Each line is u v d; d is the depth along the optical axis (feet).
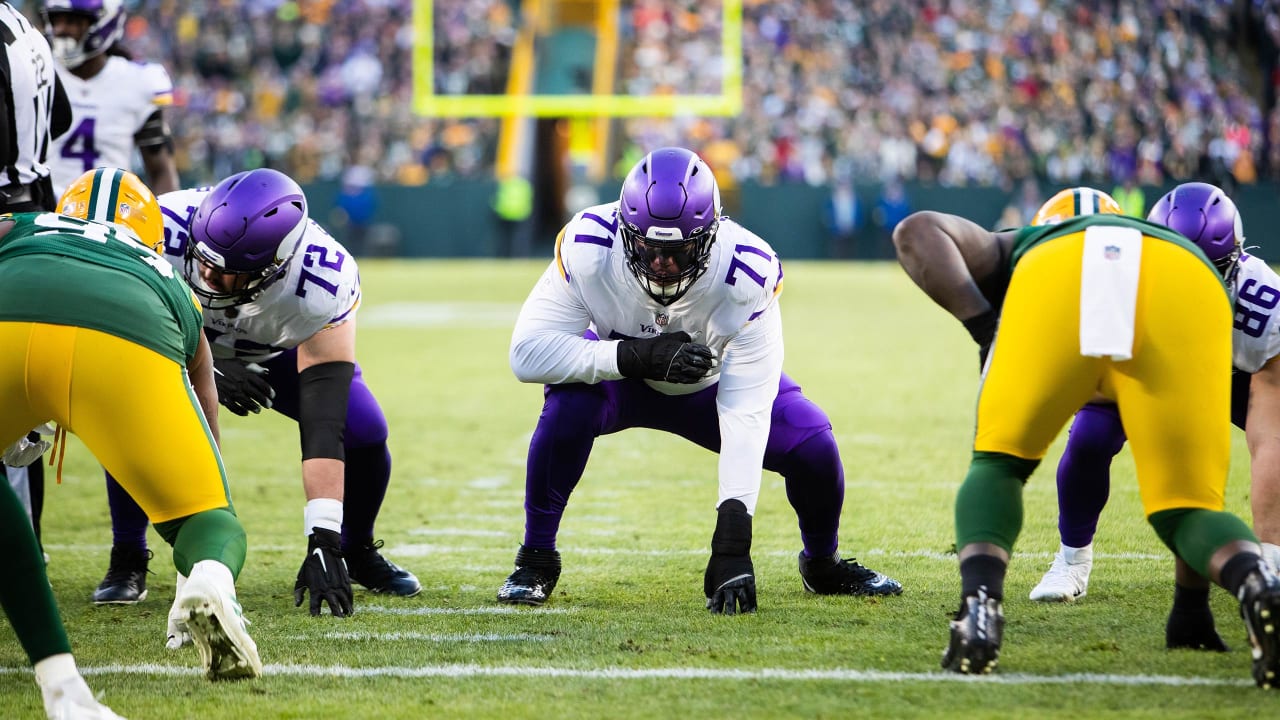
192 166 266.57
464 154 274.16
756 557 51.03
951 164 264.31
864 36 287.28
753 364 42.52
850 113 276.82
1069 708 30.99
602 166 277.85
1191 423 32.12
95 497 65.36
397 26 287.89
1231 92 236.22
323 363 43.24
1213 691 32.19
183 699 32.68
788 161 269.85
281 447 80.02
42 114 43.09
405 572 46.11
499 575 48.70
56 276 32.22
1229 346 32.86
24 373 31.73
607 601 43.93
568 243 42.27
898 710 31.14
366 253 256.73
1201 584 35.83
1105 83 261.65
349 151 270.05
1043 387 32.99
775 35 286.87
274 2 289.74
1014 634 38.27
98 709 30.37
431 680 34.30
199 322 35.19
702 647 37.35
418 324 152.56
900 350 126.93
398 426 87.04
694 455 77.10
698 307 41.81
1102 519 56.49
